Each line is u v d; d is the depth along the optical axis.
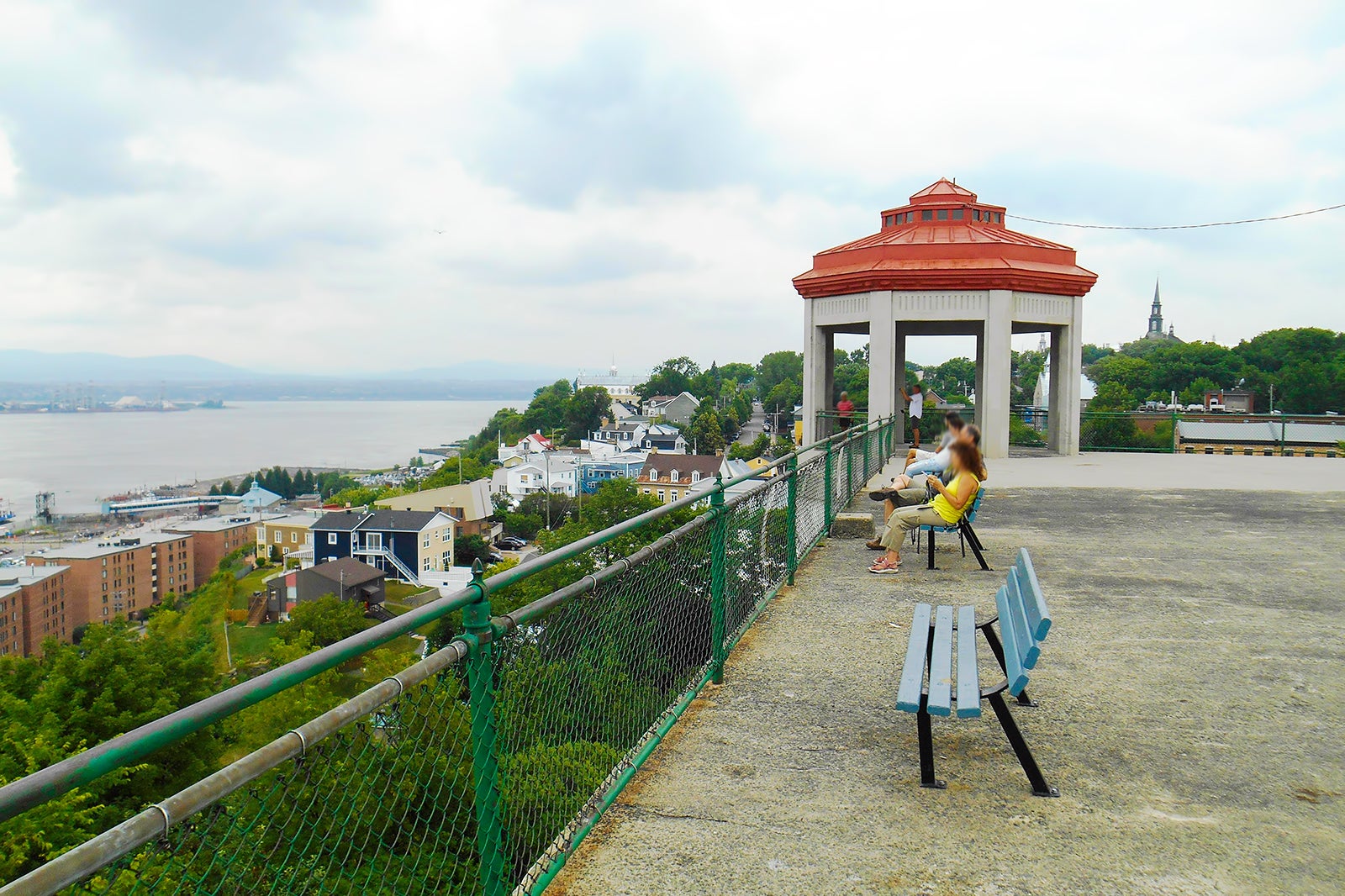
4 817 1.40
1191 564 8.88
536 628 3.40
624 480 32.97
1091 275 18.84
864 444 13.84
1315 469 16.91
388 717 2.53
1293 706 5.23
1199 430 27.80
